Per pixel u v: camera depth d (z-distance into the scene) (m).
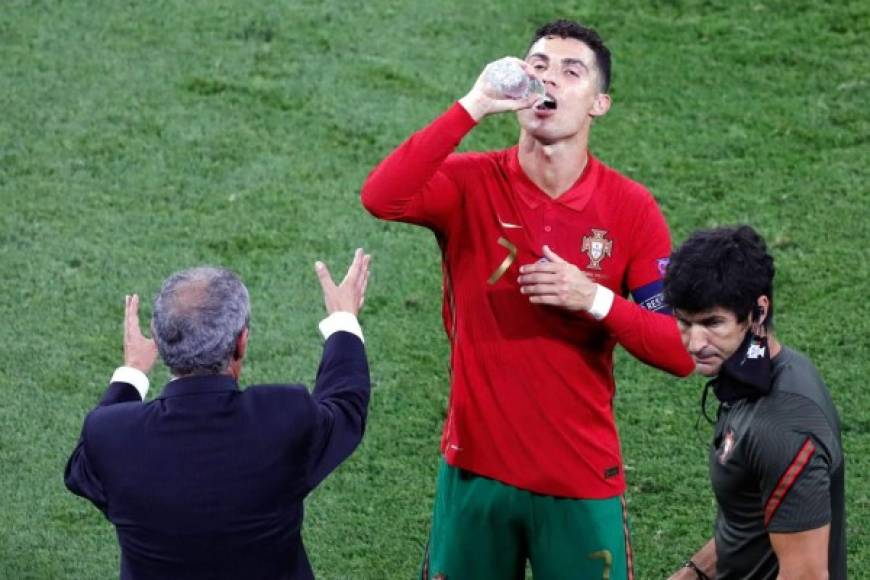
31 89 30.67
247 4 33.81
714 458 13.88
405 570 19.42
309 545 19.83
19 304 24.84
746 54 32.38
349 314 14.47
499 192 15.24
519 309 15.12
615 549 15.62
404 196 14.57
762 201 27.80
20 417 22.22
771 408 13.08
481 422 15.40
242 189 28.11
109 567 19.30
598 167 15.42
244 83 31.16
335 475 21.20
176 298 13.12
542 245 15.12
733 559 14.17
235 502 12.95
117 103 30.42
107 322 24.50
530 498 15.46
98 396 22.77
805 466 12.84
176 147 29.22
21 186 27.94
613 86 31.31
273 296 25.20
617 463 15.70
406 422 22.30
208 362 13.09
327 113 30.34
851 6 33.81
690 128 30.03
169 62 31.70
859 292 25.08
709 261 13.07
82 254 26.17
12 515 20.20
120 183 28.14
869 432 21.83
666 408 22.58
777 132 29.86
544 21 33.44
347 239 26.77
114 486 13.05
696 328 13.20
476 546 15.86
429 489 20.95
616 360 23.70
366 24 33.25
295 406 13.20
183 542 12.95
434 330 24.44
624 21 33.50
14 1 33.50
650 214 15.32
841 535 13.65
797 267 25.83
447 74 31.64
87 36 32.44
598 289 14.61
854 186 28.12
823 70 31.81
